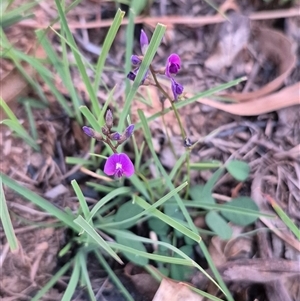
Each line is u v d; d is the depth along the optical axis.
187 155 0.14
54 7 0.18
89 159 0.16
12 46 0.15
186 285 0.13
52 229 0.15
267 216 0.14
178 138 0.17
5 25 0.17
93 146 0.15
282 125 0.17
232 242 0.15
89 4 0.18
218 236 0.15
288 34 0.19
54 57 0.15
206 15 0.19
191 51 0.18
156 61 0.18
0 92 0.16
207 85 0.18
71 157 0.16
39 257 0.14
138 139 0.16
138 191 0.15
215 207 0.15
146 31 0.18
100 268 0.15
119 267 0.15
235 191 0.16
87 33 0.18
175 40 0.18
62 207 0.15
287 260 0.14
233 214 0.15
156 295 0.14
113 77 0.17
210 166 0.16
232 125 0.17
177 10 0.19
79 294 0.14
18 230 0.15
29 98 0.16
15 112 0.16
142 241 0.14
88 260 0.15
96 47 0.18
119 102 0.17
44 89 0.17
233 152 0.17
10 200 0.15
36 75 0.17
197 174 0.16
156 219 0.15
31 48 0.17
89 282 0.14
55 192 0.15
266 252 0.15
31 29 0.17
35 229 0.15
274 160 0.16
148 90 0.17
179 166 0.15
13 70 0.16
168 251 0.15
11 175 0.15
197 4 0.19
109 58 0.18
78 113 0.16
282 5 0.19
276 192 0.16
